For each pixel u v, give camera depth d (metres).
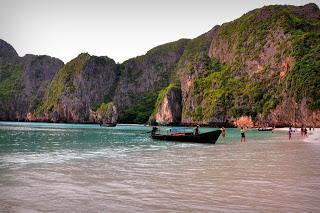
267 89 155.25
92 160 28.27
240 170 21.80
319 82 132.38
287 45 160.50
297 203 13.03
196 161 27.47
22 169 22.34
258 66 173.50
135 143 53.62
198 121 178.12
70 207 12.57
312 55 144.38
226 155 32.59
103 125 179.25
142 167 23.67
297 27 176.38
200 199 13.73
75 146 46.09
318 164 24.69
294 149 38.97
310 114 130.88
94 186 16.52
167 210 12.15
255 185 16.59
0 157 30.22
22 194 14.68
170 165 24.81
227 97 169.50
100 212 11.92
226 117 164.88
